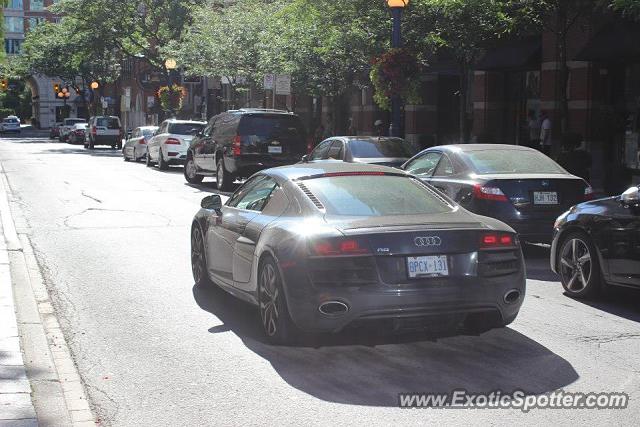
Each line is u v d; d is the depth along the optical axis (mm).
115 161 35562
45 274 10164
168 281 9703
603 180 21016
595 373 6090
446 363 6359
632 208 8094
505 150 11789
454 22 18812
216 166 22172
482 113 25391
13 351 6422
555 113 22000
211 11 37188
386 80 19344
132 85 74875
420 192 7188
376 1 20609
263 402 5520
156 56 48875
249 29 33406
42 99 102625
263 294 6934
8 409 5078
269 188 7551
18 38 101000
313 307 6188
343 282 6137
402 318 6230
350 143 16312
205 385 5910
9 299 8258
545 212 10789
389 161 15836
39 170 28562
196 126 29578
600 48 19703
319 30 23266
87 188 21688
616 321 7754
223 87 50781
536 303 8562
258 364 6395
